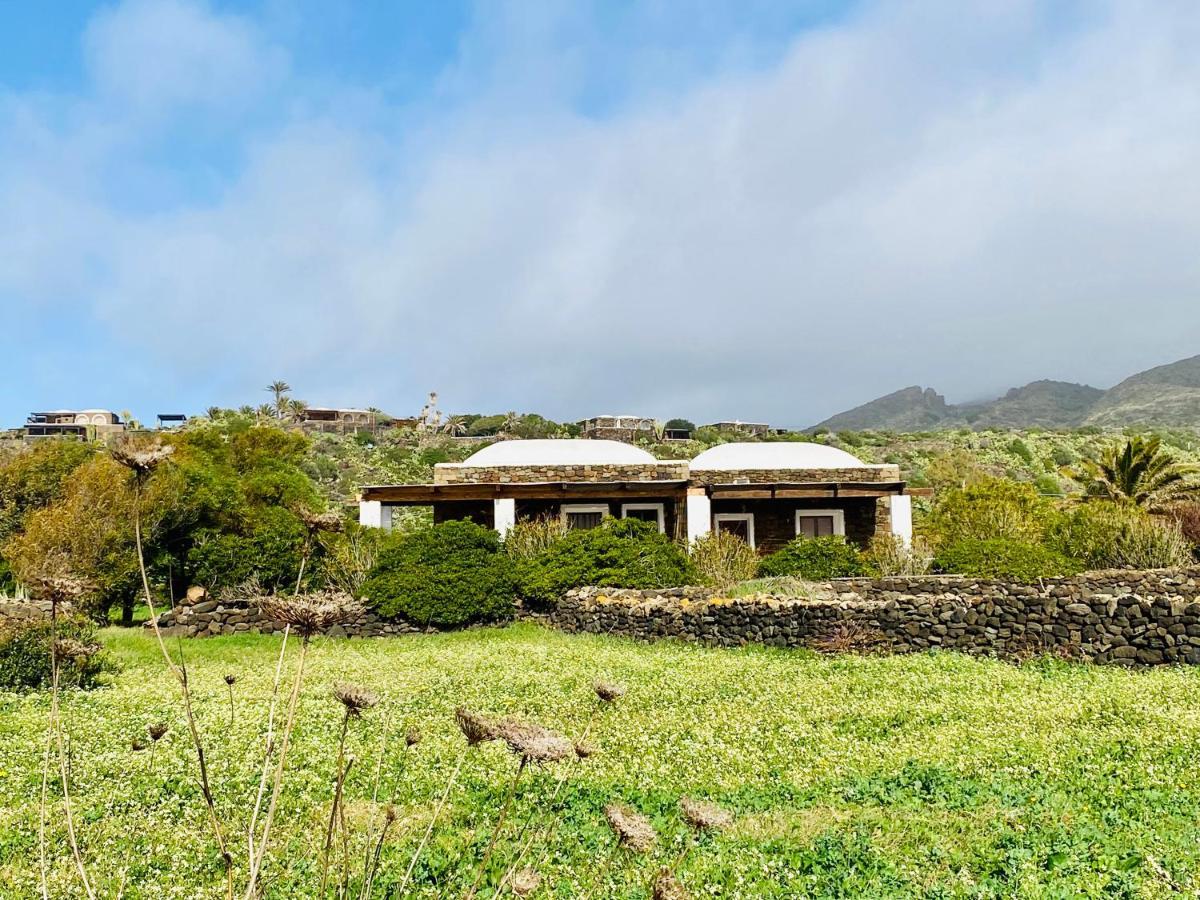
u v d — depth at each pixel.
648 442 100.31
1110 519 25.73
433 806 7.62
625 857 6.24
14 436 93.88
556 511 26.91
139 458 3.35
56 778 8.23
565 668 15.07
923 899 5.83
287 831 6.85
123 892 5.64
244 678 14.66
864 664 15.34
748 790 8.20
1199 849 6.45
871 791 8.21
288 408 110.88
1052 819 7.26
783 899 5.84
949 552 22.55
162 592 26.17
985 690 12.91
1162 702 11.65
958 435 102.75
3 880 5.84
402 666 15.70
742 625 17.83
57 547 20.64
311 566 22.97
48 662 13.35
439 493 25.08
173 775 8.35
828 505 28.02
